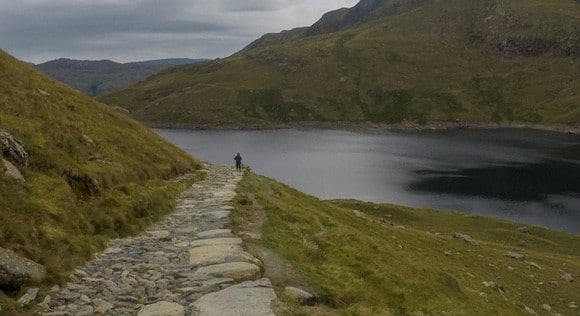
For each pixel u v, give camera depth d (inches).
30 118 1013.8
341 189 5393.7
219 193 1272.1
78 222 697.0
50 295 470.6
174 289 531.5
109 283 528.1
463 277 1460.4
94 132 1299.2
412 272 917.8
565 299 1631.4
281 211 1060.5
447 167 6619.1
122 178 1039.6
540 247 2876.5
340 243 900.6
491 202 4702.3
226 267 604.7
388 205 3656.5
